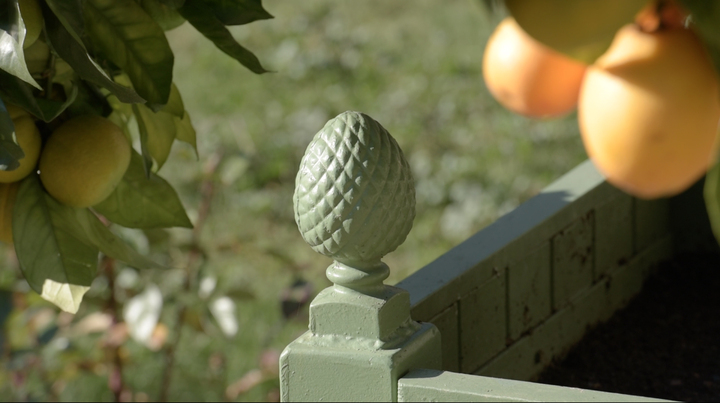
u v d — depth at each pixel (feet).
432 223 14.49
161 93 3.41
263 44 25.12
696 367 6.14
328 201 3.34
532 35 1.78
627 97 2.13
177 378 9.64
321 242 3.43
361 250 3.42
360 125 3.36
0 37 2.80
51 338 7.52
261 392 9.48
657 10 2.14
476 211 14.51
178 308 7.52
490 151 16.76
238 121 19.17
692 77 2.10
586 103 2.29
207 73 23.16
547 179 15.48
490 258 5.21
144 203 3.96
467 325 5.00
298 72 22.31
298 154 17.40
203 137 18.11
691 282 7.55
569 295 6.35
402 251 13.71
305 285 7.66
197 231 7.72
